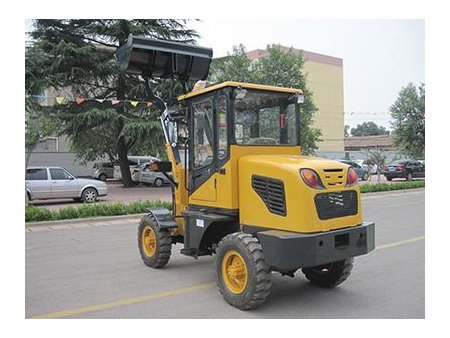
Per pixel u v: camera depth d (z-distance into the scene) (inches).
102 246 352.2
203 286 238.1
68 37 871.7
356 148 2411.4
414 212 557.6
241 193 219.1
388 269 271.0
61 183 642.8
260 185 208.1
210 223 228.7
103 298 218.2
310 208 191.0
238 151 221.6
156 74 297.7
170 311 199.8
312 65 2242.9
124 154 1008.2
